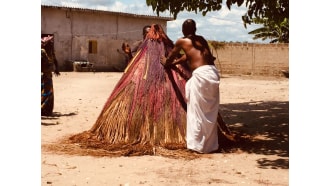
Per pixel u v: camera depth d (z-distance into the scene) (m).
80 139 6.61
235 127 8.27
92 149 6.21
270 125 8.46
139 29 32.66
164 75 6.83
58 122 8.51
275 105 11.69
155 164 5.52
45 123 8.37
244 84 20.17
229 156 6.05
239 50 29.48
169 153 6.04
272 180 4.84
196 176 4.98
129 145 6.22
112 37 31.22
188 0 7.43
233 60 29.78
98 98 12.98
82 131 7.58
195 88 6.18
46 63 9.12
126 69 7.11
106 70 30.97
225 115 9.81
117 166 5.40
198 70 6.21
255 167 5.44
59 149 6.19
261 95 14.69
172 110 6.56
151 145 6.24
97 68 30.52
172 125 6.46
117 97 6.79
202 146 6.18
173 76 6.89
